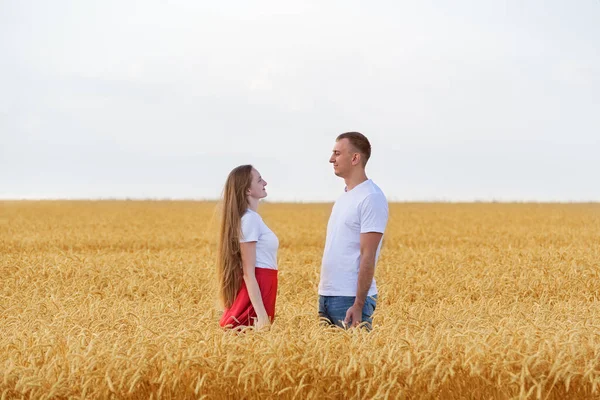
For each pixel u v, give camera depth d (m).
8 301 11.67
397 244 25.98
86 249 24.80
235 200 7.43
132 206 71.50
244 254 7.38
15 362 6.17
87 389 5.74
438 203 83.88
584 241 27.23
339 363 5.90
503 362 5.81
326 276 7.74
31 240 27.08
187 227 36.84
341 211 7.67
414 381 5.81
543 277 14.42
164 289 13.38
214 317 9.09
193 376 5.83
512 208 65.00
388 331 6.98
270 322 7.50
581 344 6.41
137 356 5.91
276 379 5.78
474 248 22.00
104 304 9.84
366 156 7.64
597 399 5.86
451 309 10.40
